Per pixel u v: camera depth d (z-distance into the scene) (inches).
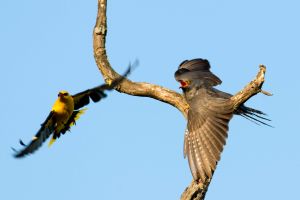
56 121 529.3
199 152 531.8
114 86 509.7
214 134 537.3
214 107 554.6
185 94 618.5
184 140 545.6
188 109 620.1
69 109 529.0
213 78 632.4
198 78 624.4
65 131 540.7
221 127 540.7
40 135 488.1
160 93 650.8
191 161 531.2
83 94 533.3
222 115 547.8
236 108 569.0
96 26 676.7
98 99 534.9
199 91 594.9
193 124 550.9
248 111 593.6
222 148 530.3
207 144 533.3
